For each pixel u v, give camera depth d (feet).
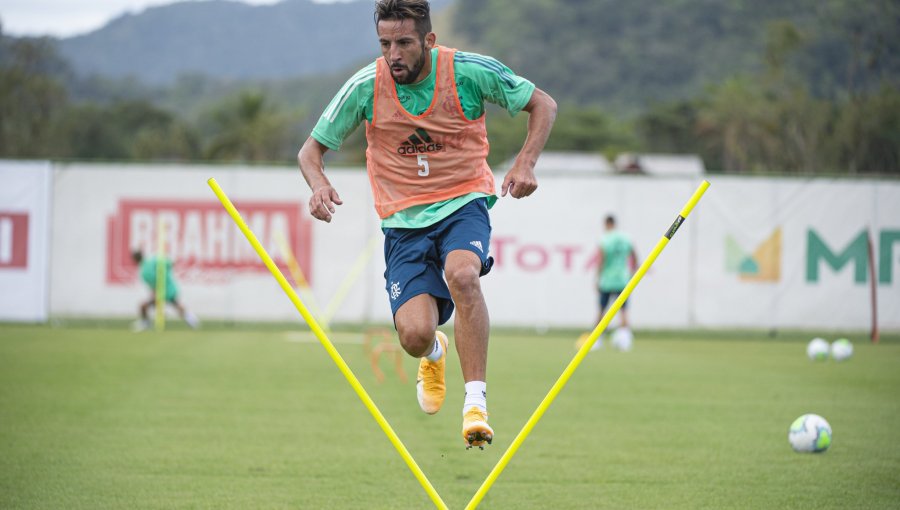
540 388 68.28
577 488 38.47
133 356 85.81
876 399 63.93
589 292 119.14
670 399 63.26
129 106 395.96
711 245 117.50
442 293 31.76
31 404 57.57
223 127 316.60
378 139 31.42
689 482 39.47
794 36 280.10
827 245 117.19
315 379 71.82
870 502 36.19
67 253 118.42
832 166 222.28
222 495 36.73
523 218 119.24
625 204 118.52
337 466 42.09
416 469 28.02
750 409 59.06
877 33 226.58
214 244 119.44
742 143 263.90
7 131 256.93
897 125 214.90
